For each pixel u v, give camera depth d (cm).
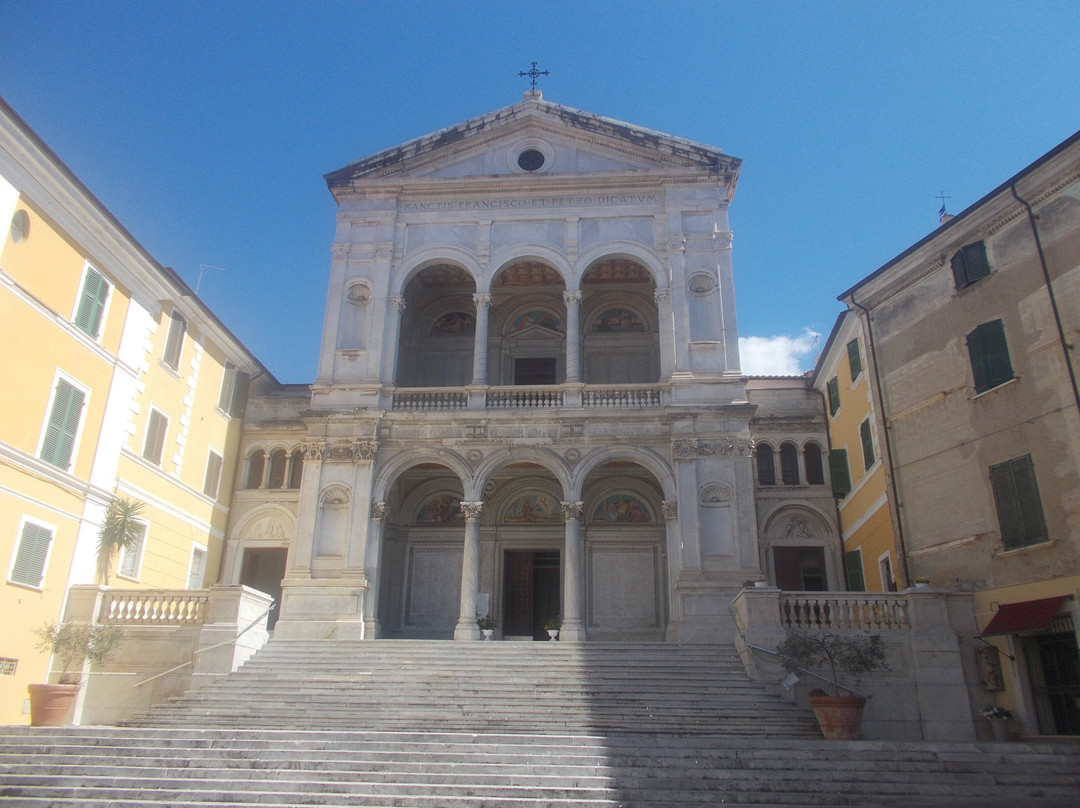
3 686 1978
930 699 1927
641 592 3000
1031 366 2033
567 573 2592
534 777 1398
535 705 1895
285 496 3164
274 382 3516
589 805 1292
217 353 3112
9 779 1406
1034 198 2072
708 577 2484
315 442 2756
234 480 3209
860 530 2833
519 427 2747
